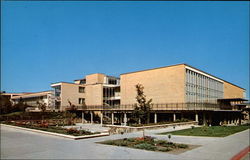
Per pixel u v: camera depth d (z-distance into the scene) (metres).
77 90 51.41
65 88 48.81
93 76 55.66
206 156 10.40
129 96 43.66
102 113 41.06
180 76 36.19
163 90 38.19
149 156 10.39
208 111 33.44
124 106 42.91
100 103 49.00
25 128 23.89
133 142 14.52
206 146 13.12
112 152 11.39
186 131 21.73
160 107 37.97
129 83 44.06
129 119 41.47
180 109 34.34
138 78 42.53
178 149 12.17
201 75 42.00
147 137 15.48
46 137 17.86
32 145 13.80
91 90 51.62
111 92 49.16
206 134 19.12
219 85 50.25
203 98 41.88
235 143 14.31
